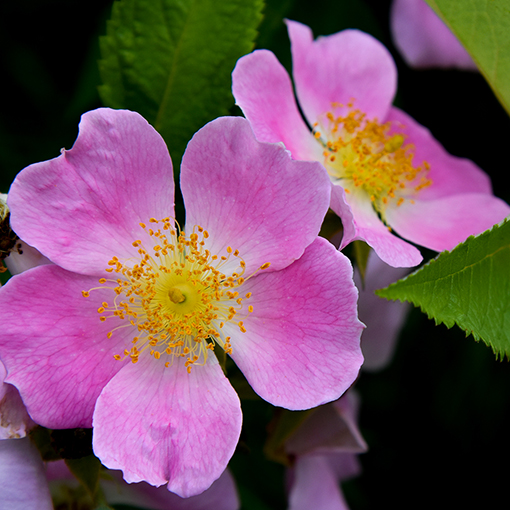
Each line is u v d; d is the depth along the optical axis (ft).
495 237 1.59
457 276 1.59
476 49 1.67
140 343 1.63
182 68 1.69
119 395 1.61
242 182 1.62
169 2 1.69
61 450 1.61
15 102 1.84
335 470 1.88
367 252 1.68
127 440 1.60
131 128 1.61
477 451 1.96
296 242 1.61
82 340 1.61
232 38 1.69
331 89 1.76
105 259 1.62
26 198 1.60
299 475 1.78
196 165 1.62
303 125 1.73
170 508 1.73
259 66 1.66
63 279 1.61
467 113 1.89
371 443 2.03
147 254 1.63
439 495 2.07
